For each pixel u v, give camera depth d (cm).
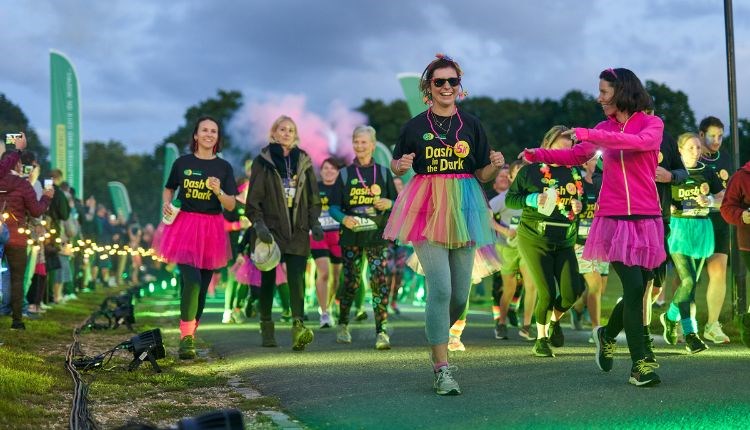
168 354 816
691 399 497
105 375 657
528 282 945
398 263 1452
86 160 9519
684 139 830
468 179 599
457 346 802
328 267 1152
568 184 759
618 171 591
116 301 1119
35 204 951
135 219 3256
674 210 816
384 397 545
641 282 576
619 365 655
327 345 895
